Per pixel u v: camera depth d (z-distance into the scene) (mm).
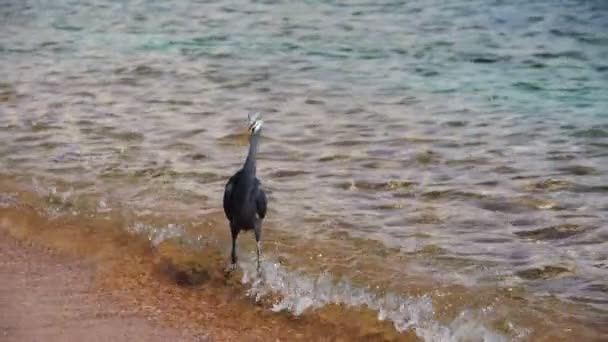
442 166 17359
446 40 29891
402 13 34562
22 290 12375
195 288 12594
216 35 30875
